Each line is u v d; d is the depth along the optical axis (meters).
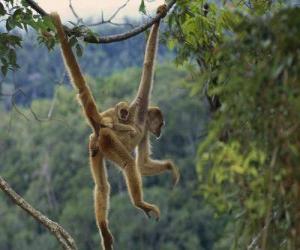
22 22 13.42
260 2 14.46
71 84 13.51
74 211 67.62
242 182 9.44
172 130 72.19
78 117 72.38
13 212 72.50
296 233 8.98
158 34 14.19
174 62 15.38
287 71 8.40
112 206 68.44
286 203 9.15
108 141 13.77
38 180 72.94
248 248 10.05
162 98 72.25
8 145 74.56
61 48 13.22
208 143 8.86
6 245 71.56
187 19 14.98
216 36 14.93
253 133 9.05
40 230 71.81
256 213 9.22
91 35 13.71
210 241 65.44
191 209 68.00
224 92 9.38
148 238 68.19
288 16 8.35
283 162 8.73
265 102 8.62
